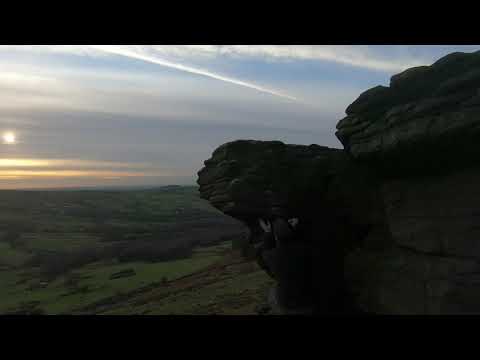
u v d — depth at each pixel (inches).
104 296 2935.5
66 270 4156.0
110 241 5600.4
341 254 1104.2
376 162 929.5
